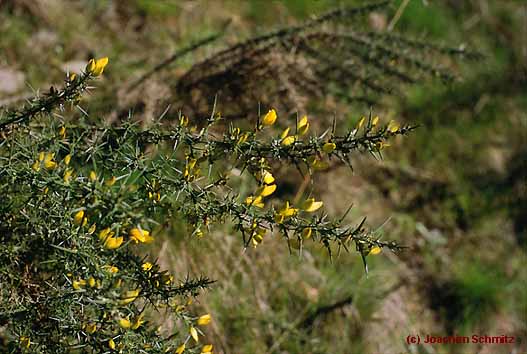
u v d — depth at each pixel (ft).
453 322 15.89
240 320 12.75
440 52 12.96
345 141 7.73
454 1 20.29
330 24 12.35
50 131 8.45
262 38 11.82
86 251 7.29
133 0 15.24
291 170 14.33
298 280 13.83
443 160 17.85
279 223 7.38
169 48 14.28
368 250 7.40
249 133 7.77
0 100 12.41
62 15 14.38
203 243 12.41
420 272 16.17
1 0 13.88
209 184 7.98
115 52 14.48
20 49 13.64
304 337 13.33
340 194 15.53
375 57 12.41
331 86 12.36
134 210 7.03
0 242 8.52
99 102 12.07
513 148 19.02
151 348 7.73
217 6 16.03
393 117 16.53
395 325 14.89
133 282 8.13
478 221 17.58
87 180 7.75
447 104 18.37
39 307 8.35
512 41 20.54
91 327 7.78
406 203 16.93
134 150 8.51
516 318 16.62
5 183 8.38
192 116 11.61
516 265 17.44
